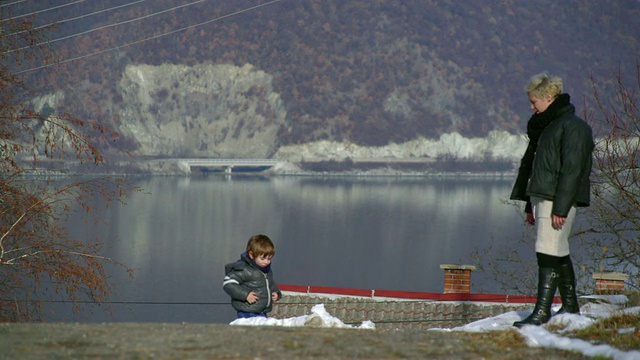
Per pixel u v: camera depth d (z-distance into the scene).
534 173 17.69
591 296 23.23
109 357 10.67
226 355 10.84
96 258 45.97
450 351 11.74
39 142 47.94
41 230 45.81
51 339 11.87
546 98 17.78
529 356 11.84
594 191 49.75
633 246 47.94
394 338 12.64
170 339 11.96
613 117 47.28
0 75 48.16
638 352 12.20
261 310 21.17
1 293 44.69
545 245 17.64
